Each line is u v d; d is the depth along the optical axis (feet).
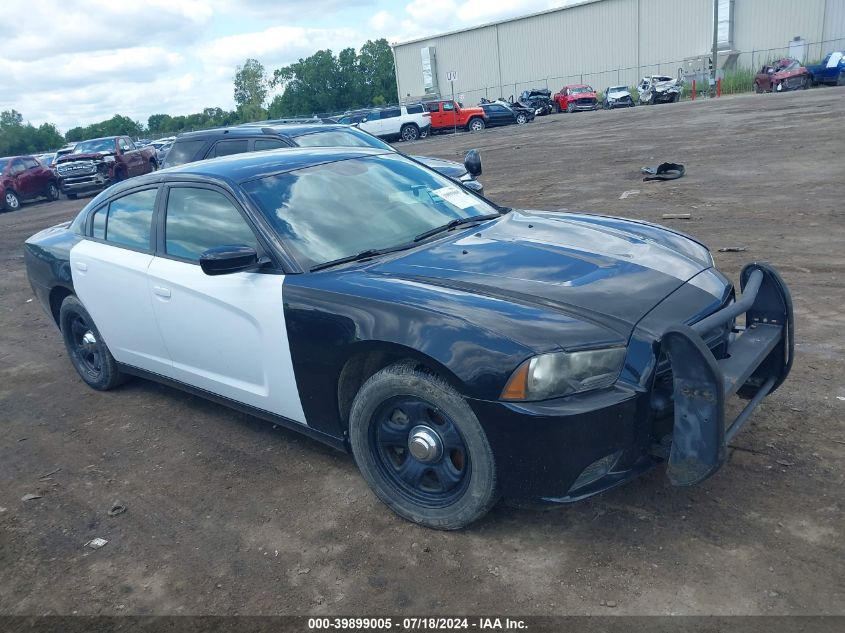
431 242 12.17
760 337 10.57
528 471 8.96
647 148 54.03
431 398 9.47
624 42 169.17
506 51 188.14
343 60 325.21
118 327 14.99
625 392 8.81
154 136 249.14
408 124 113.60
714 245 23.82
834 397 12.71
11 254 40.81
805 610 8.05
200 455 13.39
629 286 10.12
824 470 10.57
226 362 12.57
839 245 22.21
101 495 12.40
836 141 44.04
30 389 18.04
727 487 10.41
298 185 12.91
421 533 10.27
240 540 10.62
